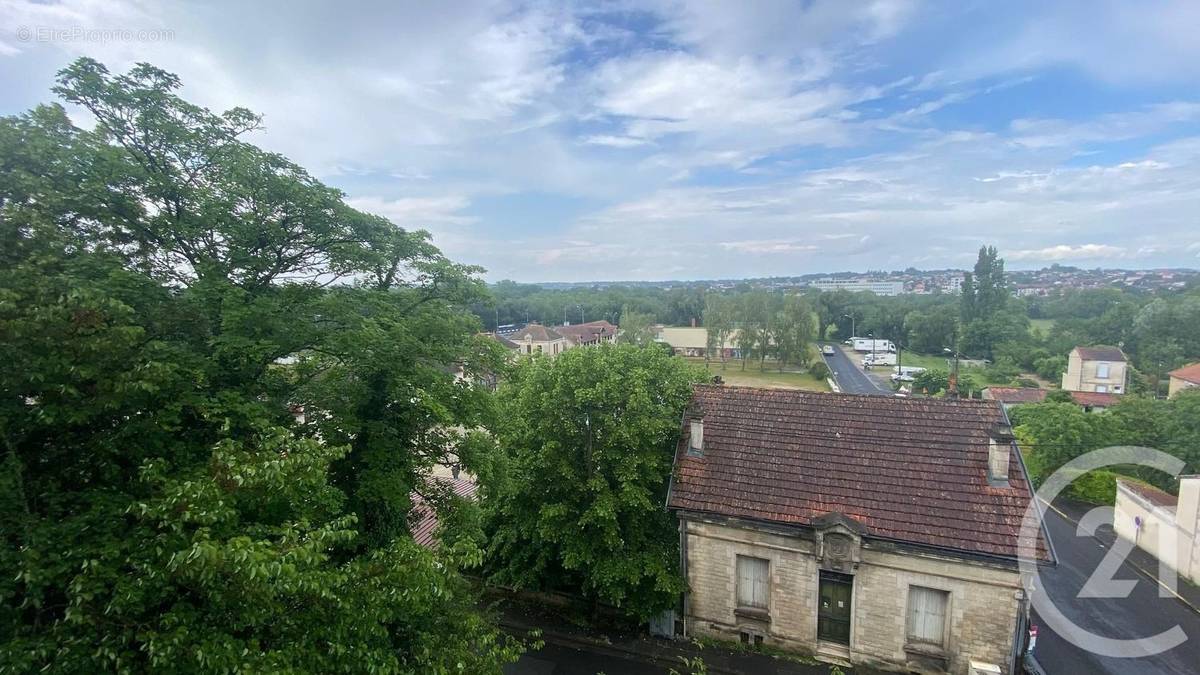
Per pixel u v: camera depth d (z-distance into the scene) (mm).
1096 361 68750
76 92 12258
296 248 15664
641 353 23344
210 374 12531
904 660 17609
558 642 20312
